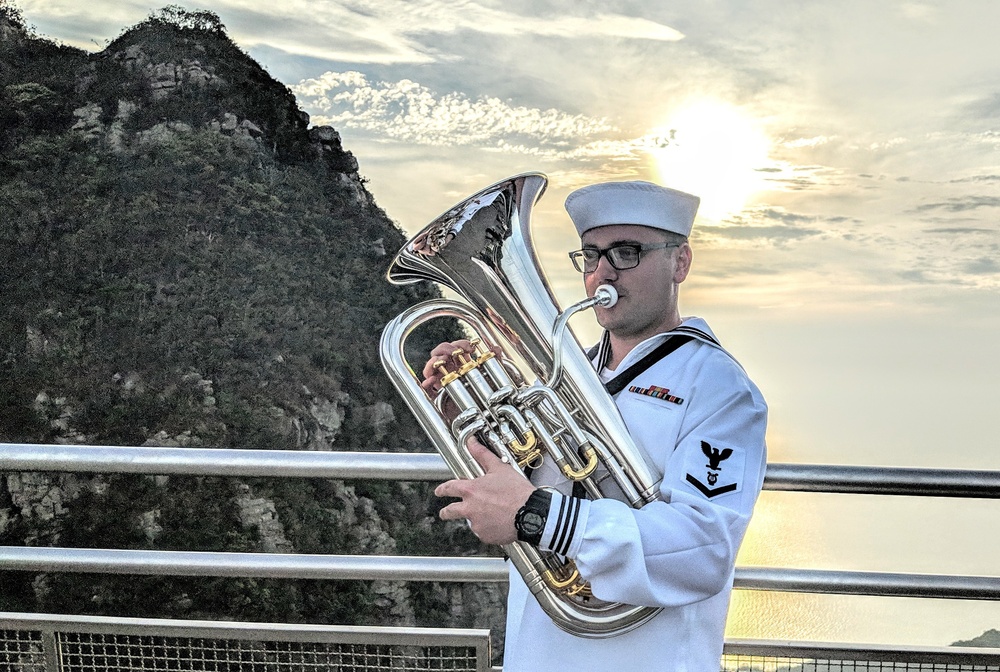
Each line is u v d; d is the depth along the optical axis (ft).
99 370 149.18
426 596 125.29
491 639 5.49
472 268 4.32
